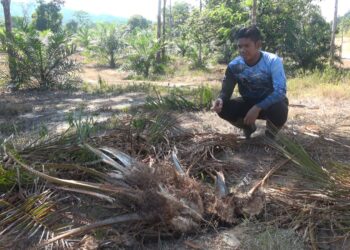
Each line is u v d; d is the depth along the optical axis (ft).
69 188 9.66
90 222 8.84
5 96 33.27
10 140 14.15
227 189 9.96
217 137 13.52
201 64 69.77
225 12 64.13
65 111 23.27
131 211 9.10
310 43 57.88
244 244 8.02
